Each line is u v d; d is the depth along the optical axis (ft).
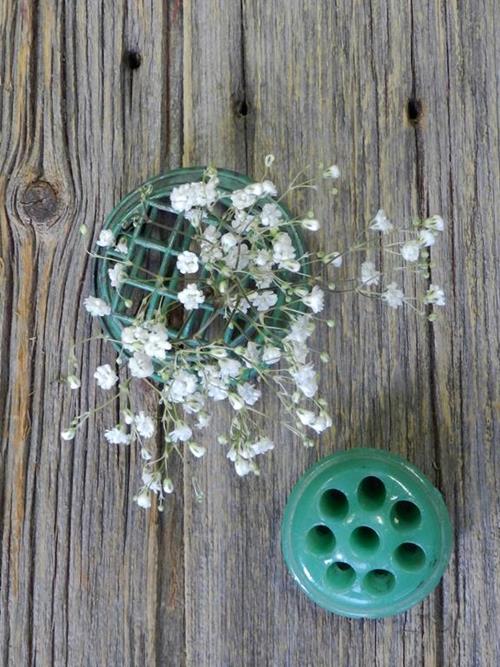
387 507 1.38
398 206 1.54
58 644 1.53
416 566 1.39
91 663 1.53
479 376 1.53
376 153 1.54
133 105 1.55
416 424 1.53
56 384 1.54
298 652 1.52
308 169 1.54
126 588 1.53
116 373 1.54
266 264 1.35
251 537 1.53
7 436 1.54
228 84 1.55
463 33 1.56
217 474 1.53
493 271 1.54
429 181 1.55
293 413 1.53
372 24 1.55
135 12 1.56
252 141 1.54
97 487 1.54
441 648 1.52
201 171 1.49
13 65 1.55
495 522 1.52
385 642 1.53
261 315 1.35
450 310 1.54
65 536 1.54
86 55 1.55
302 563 1.41
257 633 1.53
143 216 1.44
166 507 1.54
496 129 1.55
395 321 1.53
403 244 1.52
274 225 1.32
